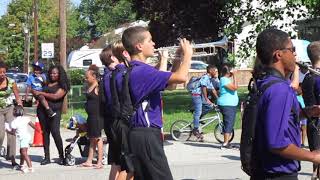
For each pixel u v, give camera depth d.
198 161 11.22
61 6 23.11
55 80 10.91
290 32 22.59
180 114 21.41
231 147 13.29
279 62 3.95
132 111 5.40
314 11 23.25
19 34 78.81
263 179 3.94
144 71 5.35
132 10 36.72
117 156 5.71
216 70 14.53
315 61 7.49
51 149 13.17
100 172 10.09
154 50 5.66
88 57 51.56
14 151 10.80
